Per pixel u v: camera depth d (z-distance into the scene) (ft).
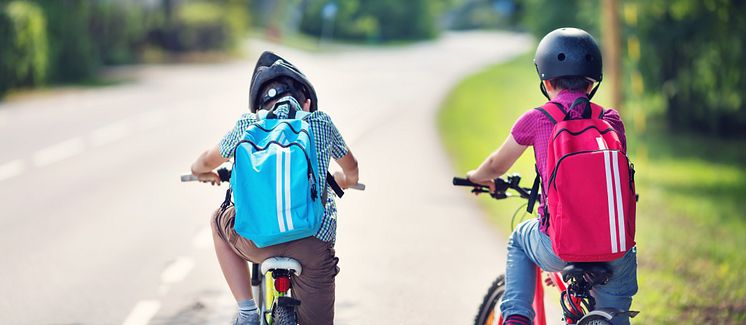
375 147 65.26
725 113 83.76
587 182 14.78
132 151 62.08
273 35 256.11
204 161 16.93
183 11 190.80
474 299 27.53
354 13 306.76
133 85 124.88
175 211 41.63
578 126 15.43
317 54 217.97
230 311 26.45
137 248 34.37
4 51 107.45
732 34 73.10
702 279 33.42
